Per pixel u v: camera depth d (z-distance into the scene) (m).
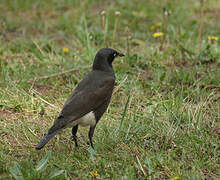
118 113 10.67
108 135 9.38
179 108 10.56
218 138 9.41
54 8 21.16
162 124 9.92
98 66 9.40
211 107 10.76
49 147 9.04
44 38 16.27
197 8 20.33
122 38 16.28
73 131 8.98
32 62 13.74
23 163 8.02
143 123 10.00
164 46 15.26
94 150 8.63
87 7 20.56
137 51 14.89
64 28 17.78
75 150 8.95
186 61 13.90
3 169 7.92
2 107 10.82
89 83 8.95
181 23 17.86
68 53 14.70
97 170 8.05
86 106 8.59
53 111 10.69
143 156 8.55
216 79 12.23
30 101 11.01
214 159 8.46
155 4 21.02
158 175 7.92
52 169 7.64
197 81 12.14
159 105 10.82
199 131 9.52
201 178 7.81
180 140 9.19
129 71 12.92
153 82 12.21
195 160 8.35
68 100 8.65
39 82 12.56
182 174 7.84
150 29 17.22
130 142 9.12
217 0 21.56
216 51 14.31
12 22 18.69
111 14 19.17
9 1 22.03
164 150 8.89
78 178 7.73
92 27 17.08
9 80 11.85
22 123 9.94
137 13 19.69
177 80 12.47
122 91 11.77
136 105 10.93
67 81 12.66
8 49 15.17
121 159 8.47
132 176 7.66
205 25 18.09
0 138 9.30
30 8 21.33
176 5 20.50
